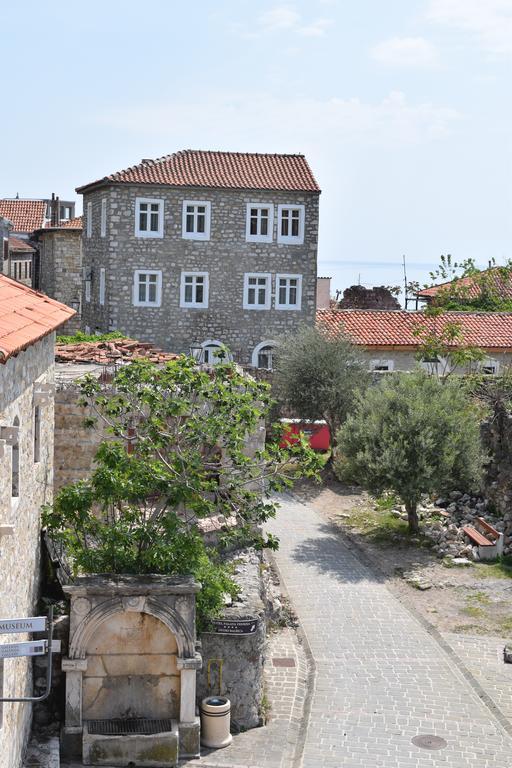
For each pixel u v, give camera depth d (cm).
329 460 3403
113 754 1419
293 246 4169
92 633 1455
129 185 4041
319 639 1978
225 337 4175
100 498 1598
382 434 2588
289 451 1777
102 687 1467
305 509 2978
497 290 5303
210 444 1723
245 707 1591
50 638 1096
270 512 1758
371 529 2747
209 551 1762
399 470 2530
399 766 1488
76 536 1625
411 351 4009
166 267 4112
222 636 1579
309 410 3275
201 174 4144
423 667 1855
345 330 4022
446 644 1955
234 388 2066
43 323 1445
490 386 2916
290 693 1728
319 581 2317
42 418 1642
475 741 1577
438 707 1692
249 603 1677
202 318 4156
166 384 1702
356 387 3147
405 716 1656
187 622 1464
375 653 1912
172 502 1631
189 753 1470
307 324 4188
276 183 4147
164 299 4125
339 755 1518
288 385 3284
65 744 1437
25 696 1360
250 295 4184
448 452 2550
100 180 4091
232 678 1586
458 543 2539
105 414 1777
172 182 4053
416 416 2553
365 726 1617
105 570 1562
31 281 6012
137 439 1775
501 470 2680
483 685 1778
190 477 1636
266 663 1848
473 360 3706
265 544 1777
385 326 4112
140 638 1470
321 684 1770
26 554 1418
